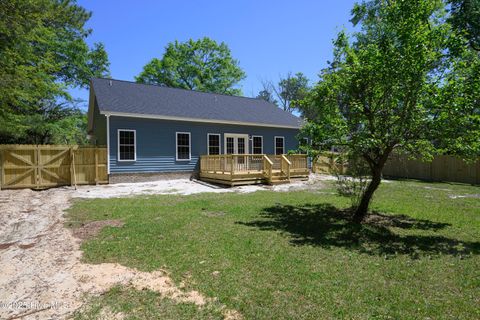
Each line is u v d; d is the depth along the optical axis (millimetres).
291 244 4887
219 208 7883
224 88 34125
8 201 8406
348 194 7492
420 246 4895
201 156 15172
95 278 3547
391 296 3137
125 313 2807
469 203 8945
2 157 10805
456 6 12602
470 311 2834
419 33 5230
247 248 4633
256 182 13406
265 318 2709
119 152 13281
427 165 17250
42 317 2756
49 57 15383
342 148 6383
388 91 5715
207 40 33656
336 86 6203
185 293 3186
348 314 2773
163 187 12383
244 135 16922
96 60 25234
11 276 3631
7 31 8898
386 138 5656
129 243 4820
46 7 10227
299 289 3270
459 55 5133
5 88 9781
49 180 11719
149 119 14055
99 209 7539
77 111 22016
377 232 5727
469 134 5117
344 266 3971
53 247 4652
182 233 5414
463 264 4094
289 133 18719
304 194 10609
